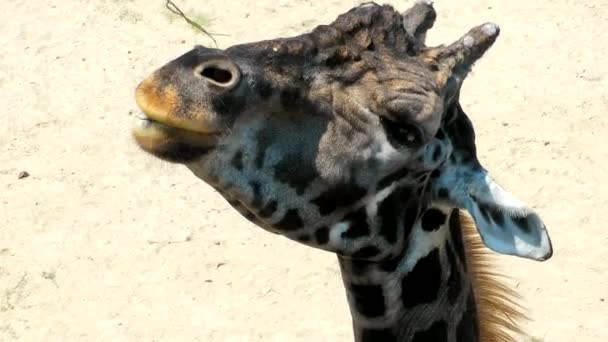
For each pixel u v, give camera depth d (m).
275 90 5.32
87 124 13.05
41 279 11.21
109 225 11.80
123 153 12.66
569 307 10.70
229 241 11.59
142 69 13.74
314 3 14.54
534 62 13.55
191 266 11.33
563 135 12.59
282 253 11.45
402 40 5.69
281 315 10.81
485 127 12.71
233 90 5.14
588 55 13.63
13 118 13.14
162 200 12.08
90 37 14.24
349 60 5.54
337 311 10.83
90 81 13.62
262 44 5.41
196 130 5.08
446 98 5.63
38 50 14.08
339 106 5.50
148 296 11.04
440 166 5.78
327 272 11.23
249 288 11.09
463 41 5.76
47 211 11.98
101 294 11.07
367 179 5.62
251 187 5.45
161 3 14.65
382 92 5.47
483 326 6.48
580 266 11.09
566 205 11.75
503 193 5.71
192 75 5.04
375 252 5.82
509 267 11.05
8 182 12.34
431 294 6.04
